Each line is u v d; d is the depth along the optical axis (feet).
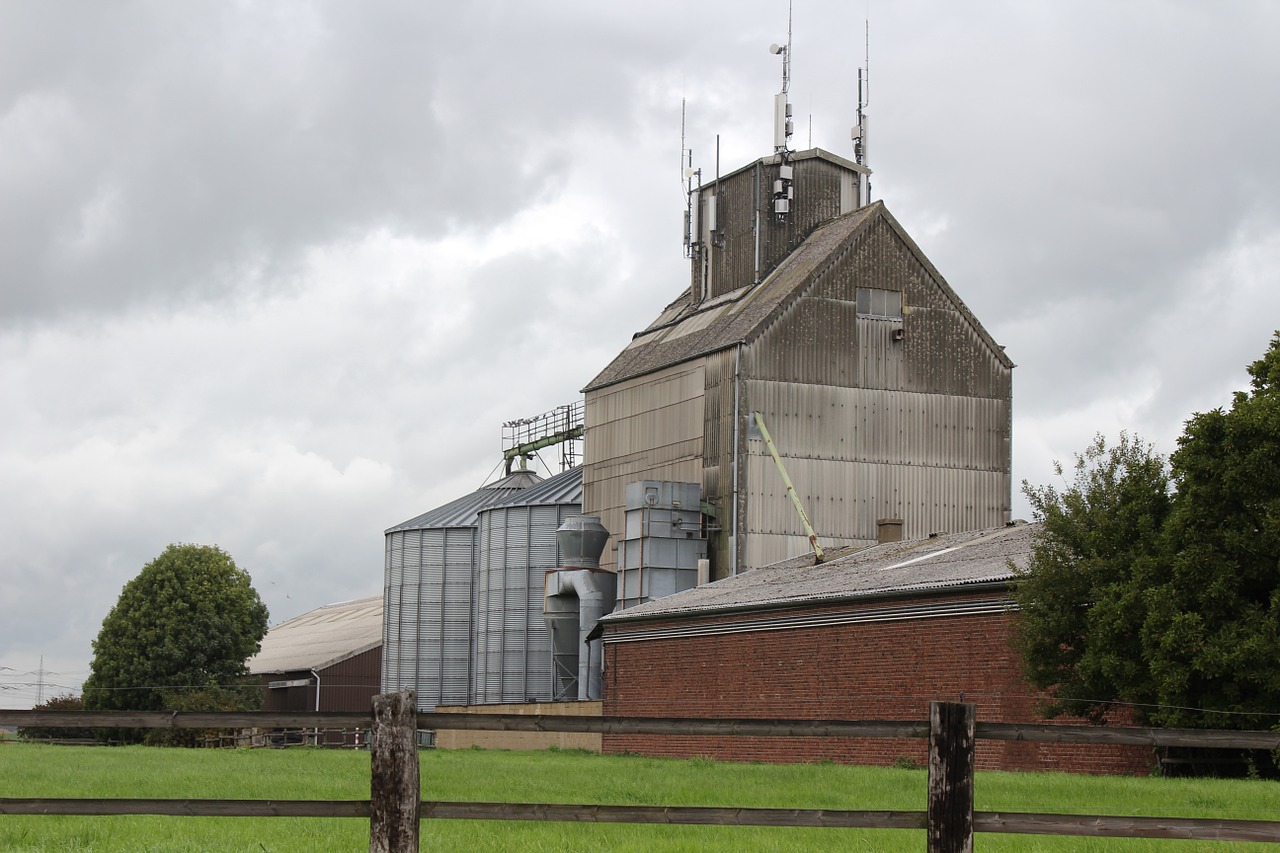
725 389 227.81
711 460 229.04
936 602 143.54
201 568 311.47
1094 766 123.34
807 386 228.02
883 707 149.18
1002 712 134.41
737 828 56.80
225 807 42.01
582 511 259.60
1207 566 113.29
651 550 223.92
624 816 42.06
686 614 183.32
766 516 222.89
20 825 57.16
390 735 40.75
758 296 240.53
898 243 235.61
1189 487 115.96
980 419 237.45
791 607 164.04
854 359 231.09
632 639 195.93
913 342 234.79
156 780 90.84
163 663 302.86
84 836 52.80
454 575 283.59
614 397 255.91
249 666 377.91
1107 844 52.44
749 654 171.32
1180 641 111.55
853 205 257.55
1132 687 117.19
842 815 42.16
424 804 41.63
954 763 41.91
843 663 155.53
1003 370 239.50
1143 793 81.25
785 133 255.70
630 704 194.49
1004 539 163.22
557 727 41.93
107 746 185.98
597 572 239.50
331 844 50.75
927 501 232.53
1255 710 109.40
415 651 284.20
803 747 160.76
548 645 259.19
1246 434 113.70
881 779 99.04
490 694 264.11
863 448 229.86
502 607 264.52
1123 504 125.70
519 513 265.13
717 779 98.43
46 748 164.66
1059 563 126.82
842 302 231.50
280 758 132.46
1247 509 113.60
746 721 42.32
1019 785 89.97
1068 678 125.90
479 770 111.96
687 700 182.60
